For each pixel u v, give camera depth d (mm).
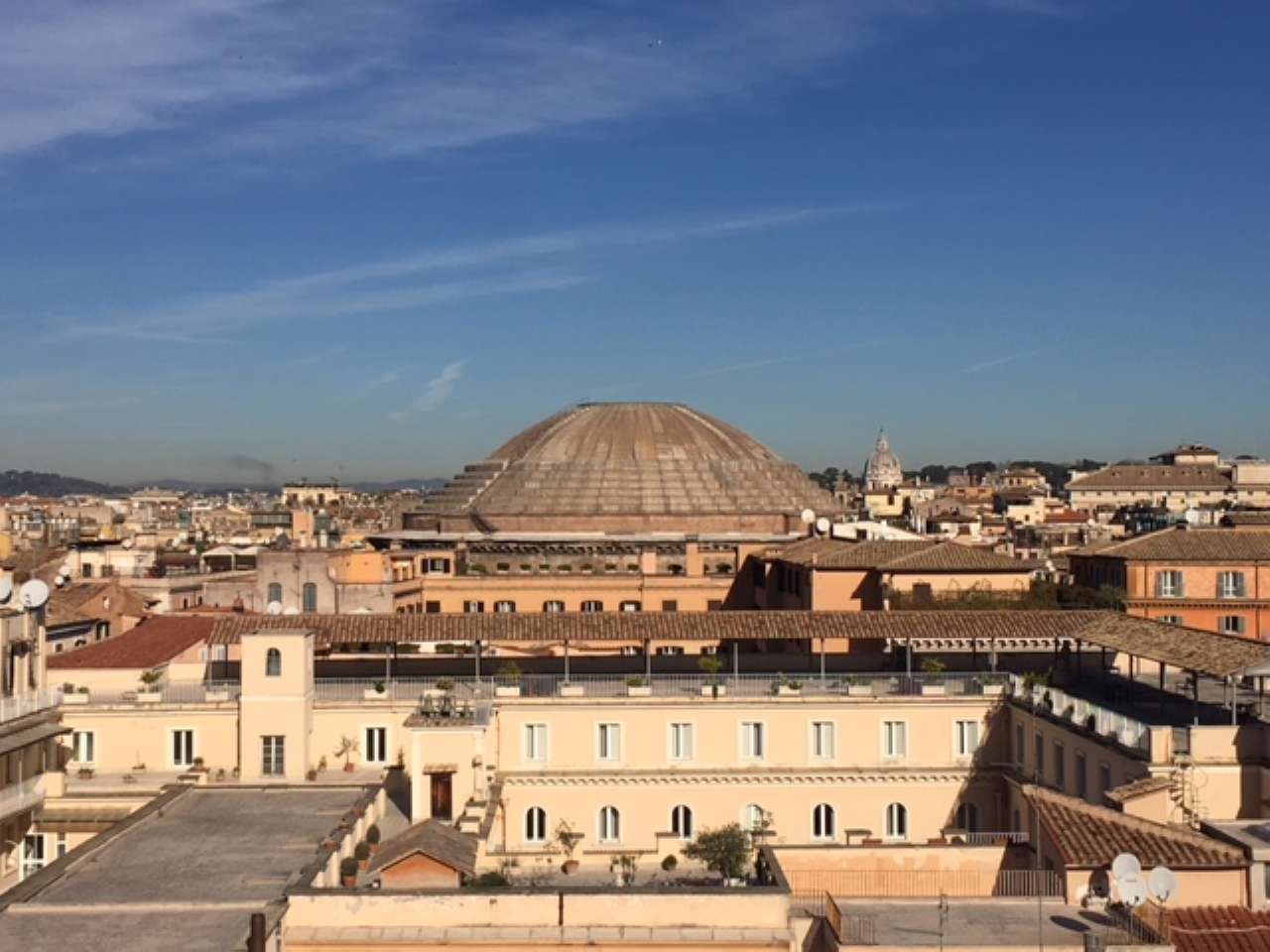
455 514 167375
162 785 89188
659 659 108312
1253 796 69500
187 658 102875
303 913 59594
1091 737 78812
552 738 94312
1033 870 60938
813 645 111750
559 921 59625
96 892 62281
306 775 92000
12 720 83625
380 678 100812
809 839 93188
